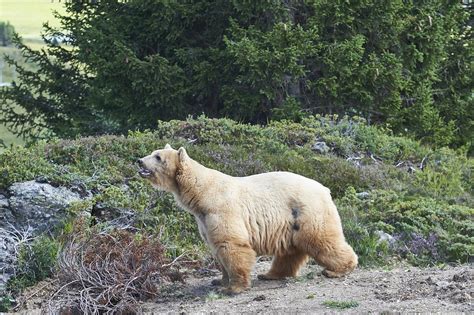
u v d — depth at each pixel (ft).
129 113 92.38
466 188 63.41
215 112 92.94
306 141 65.31
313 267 43.88
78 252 40.16
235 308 35.68
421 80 94.63
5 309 41.39
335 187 57.72
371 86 89.56
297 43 85.56
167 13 89.15
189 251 46.09
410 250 47.09
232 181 39.01
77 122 94.63
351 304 34.09
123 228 47.50
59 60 101.76
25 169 51.06
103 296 38.32
